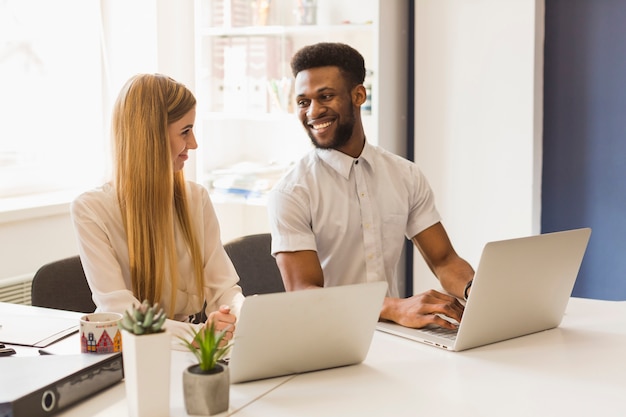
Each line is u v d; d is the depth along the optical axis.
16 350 1.76
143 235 2.15
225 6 3.70
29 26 3.50
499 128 3.41
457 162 3.51
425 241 2.43
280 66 3.71
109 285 2.08
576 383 1.58
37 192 3.58
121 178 2.16
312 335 1.60
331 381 1.60
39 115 3.58
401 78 3.71
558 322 1.98
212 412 1.41
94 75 3.74
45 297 2.25
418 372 1.65
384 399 1.50
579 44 3.52
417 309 1.94
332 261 2.32
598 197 3.56
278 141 4.04
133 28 3.70
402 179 2.40
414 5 3.69
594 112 3.53
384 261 2.39
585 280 3.63
